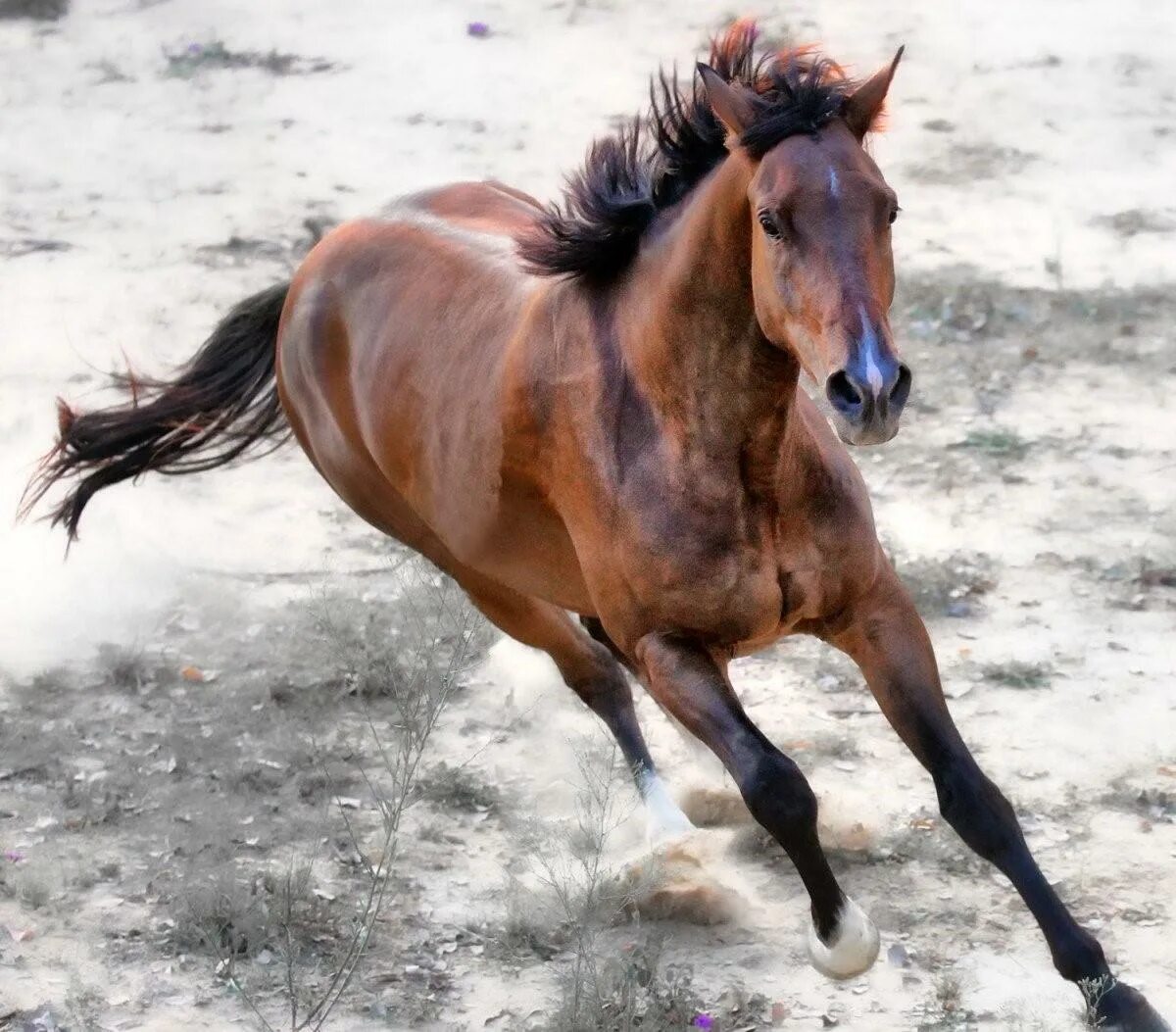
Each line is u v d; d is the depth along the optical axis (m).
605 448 7.80
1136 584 12.41
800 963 8.46
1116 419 15.27
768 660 11.62
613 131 24.11
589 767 9.53
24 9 30.73
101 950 8.72
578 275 8.05
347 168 23.38
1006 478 14.17
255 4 30.86
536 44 27.86
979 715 10.74
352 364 9.96
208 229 21.36
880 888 9.04
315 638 11.77
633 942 8.61
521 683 11.35
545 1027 7.92
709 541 7.50
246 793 10.16
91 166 23.84
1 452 15.50
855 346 6.27
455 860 9.48
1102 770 10.08
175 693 11.34
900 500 13.86
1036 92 24.98
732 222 7.07
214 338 11.23
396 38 28.56
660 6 29.27
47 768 10.45
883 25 27.88
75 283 19.69
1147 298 18.00
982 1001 8.08
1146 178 21.97
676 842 9.11
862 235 6.48
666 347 7.49
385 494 10.28
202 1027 8.12
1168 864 9.12
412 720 8.96
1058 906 7.23
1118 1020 7.16
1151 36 27.28
